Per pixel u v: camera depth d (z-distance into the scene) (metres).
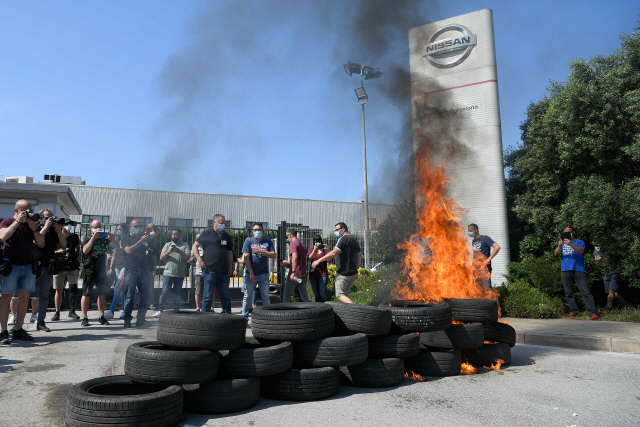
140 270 8.01
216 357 3.66
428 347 5.27
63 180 26.75
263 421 3.35
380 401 3.88
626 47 12.23
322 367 4.09
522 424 3.26
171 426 3.15
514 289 9.80
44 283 7.46
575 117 12.07
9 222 6.18
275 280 12.86
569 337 6.59
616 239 10.04
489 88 13.43
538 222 13.46
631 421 3.33
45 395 3.87
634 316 8.48
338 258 8.02
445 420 3.35
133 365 3.47
